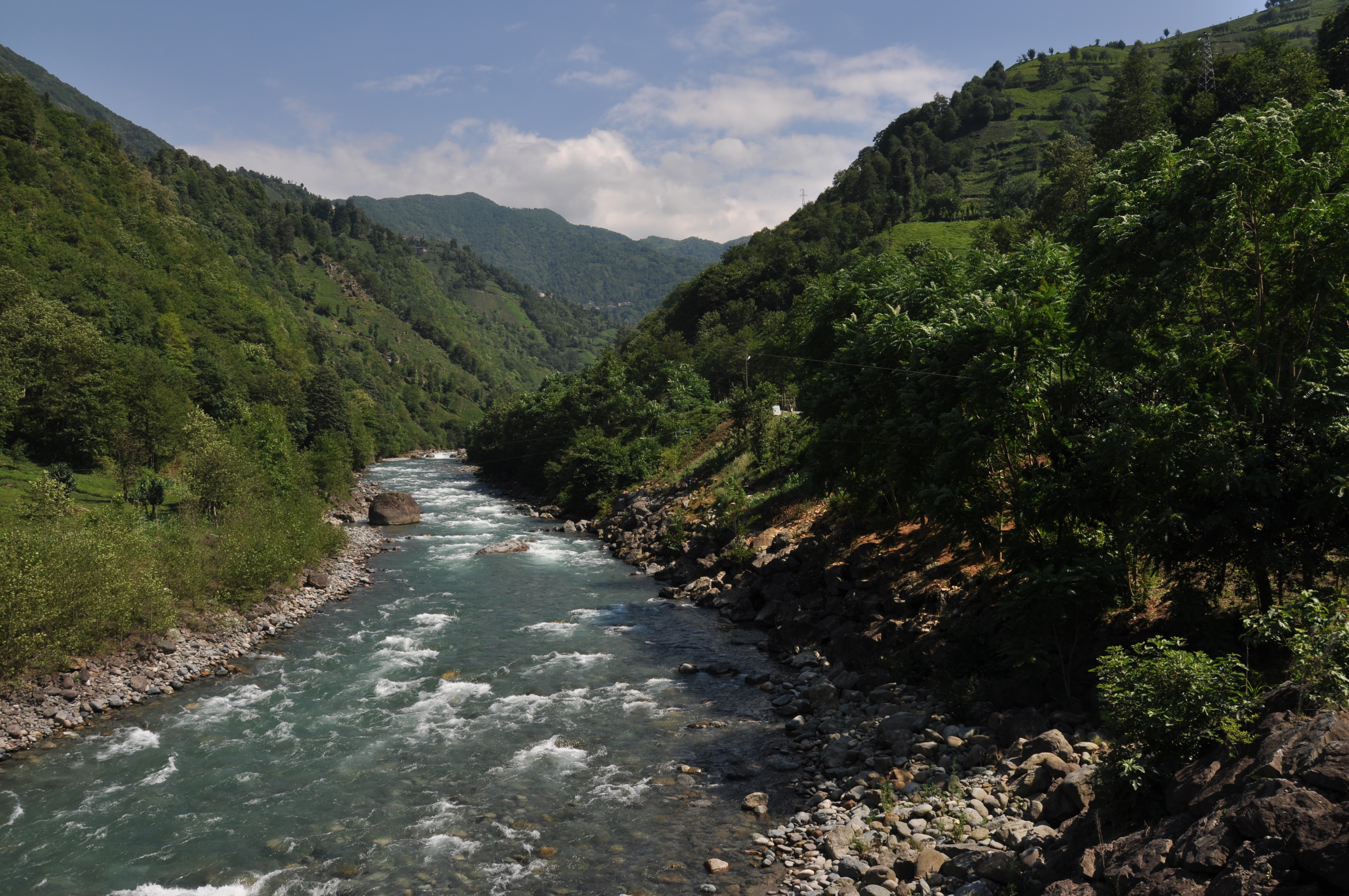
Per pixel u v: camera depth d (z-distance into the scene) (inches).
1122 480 870.4
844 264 7032.5
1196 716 551.2
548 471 4057.6
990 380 1031.6
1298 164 786.2
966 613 1172.5
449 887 697.6
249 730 1071.0
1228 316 873.5
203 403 4495.6
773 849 745.0
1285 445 784.9
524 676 1291.8
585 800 861.8
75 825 816.9
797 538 1843.0
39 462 3110.2
